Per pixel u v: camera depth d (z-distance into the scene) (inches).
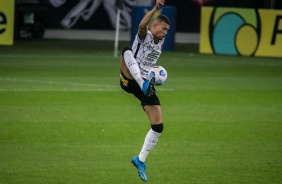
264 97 1780.3
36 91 1780.3
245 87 1952.5
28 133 1275.8
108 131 1315.2
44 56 2588.6
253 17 2758.4
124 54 960.3
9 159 1082.7
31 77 2037.4
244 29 2778.1
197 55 2775.6
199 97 1755.7
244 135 1301.7
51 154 1122.0
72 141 1221.7
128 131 1320.1
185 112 1537.9
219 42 2819.9
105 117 1455.5
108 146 1190.9
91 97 1712.6
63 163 1066.7
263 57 2751.0
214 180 988.6
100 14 3752.5
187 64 2472.9
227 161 1101.1
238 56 2775.6
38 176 988.6
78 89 1834.4
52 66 2306.8
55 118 1427.2
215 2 3789.4
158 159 1108.5
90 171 1024.9
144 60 962.7
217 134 1306.6
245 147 1201.4
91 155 1123.3
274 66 2469.2
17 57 2529.5
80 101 1648.6
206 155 1139.3
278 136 1296.8
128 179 988.6
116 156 1121.4
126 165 1065.5
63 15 3718.0
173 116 1486.2
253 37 2773.1
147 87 929.5
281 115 1520.7
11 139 1224.2
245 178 1000.9
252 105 1651.1
